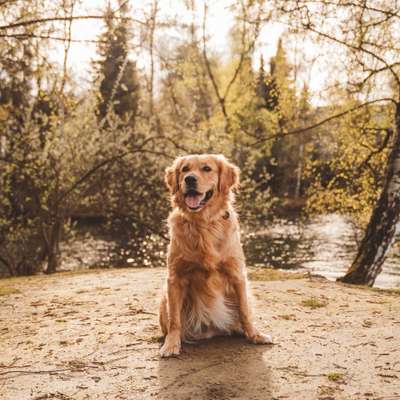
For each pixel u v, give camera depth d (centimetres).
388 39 974
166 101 2103
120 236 2094
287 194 3488
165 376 341
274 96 1304
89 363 377
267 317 502
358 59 978
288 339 418
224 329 424
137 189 1489
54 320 522
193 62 1459
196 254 397
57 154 1333
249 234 1803
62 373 358
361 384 313
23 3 880
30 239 1459
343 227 2444
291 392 304
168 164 1481
